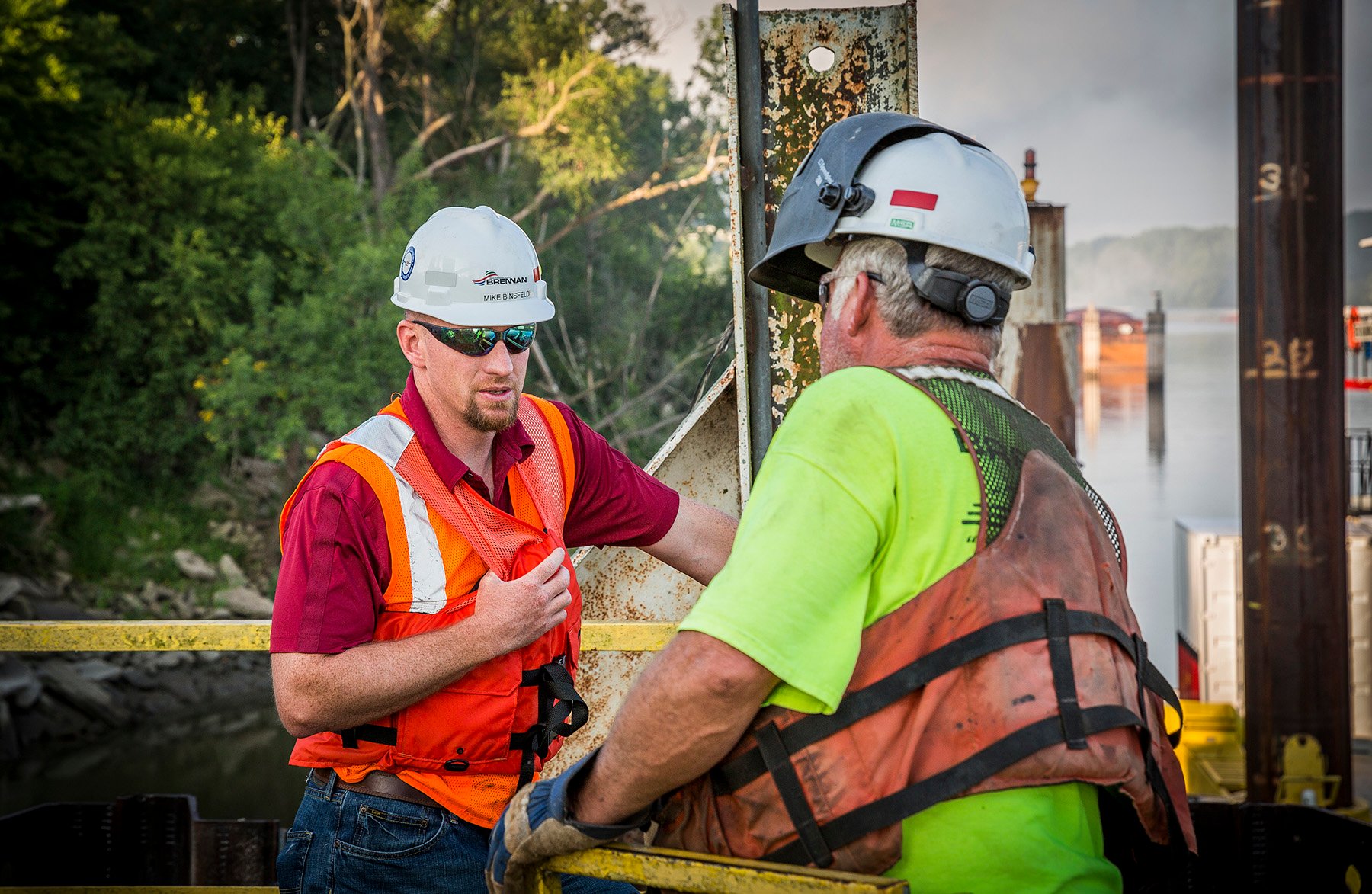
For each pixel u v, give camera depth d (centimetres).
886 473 120
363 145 2405
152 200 1912
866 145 136
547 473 182
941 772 118
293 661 158
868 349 136
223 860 273
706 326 2409
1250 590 626
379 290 1844
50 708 1421
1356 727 888
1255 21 608
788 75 217
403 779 170
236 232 1988
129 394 2031
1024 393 762
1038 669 118
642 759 121
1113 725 120
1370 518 1132
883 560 121
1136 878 140
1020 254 135
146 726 1473
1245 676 631
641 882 126
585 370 2319
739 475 239
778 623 115
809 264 163
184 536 1977
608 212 2550
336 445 168
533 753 173
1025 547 122
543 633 167
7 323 2000
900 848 118
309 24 2797
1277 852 231
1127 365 6881
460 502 168
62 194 2006
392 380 1877
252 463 2227
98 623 203
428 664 160
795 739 121
